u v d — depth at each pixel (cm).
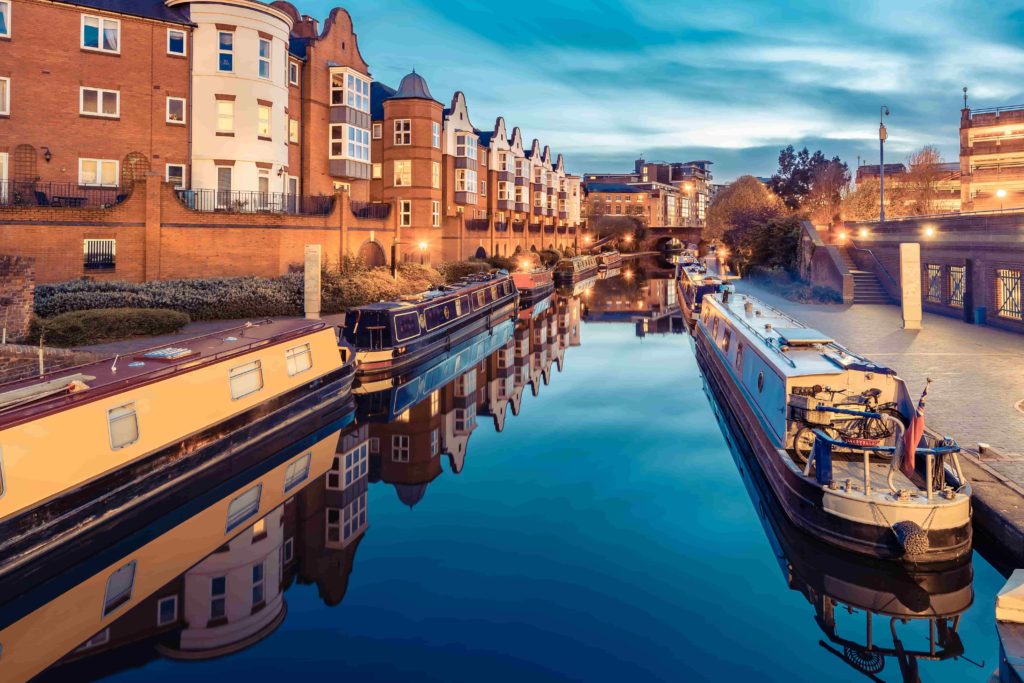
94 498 977
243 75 2964
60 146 2641
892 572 845
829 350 1284
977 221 2552
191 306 2344
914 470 948
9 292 1703
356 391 1994
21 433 898
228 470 1298
